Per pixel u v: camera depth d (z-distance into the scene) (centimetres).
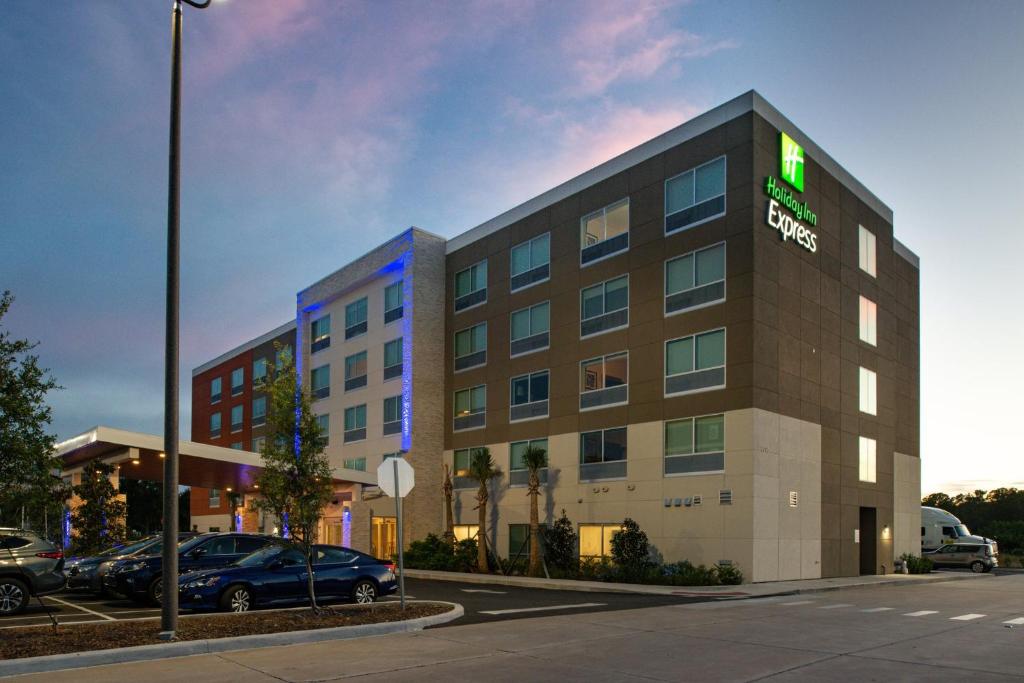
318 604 1759
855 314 3369
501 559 3609
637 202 3191
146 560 1852
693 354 2898
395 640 1280
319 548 1781
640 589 2391
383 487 1634
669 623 1525
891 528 3481
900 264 4028
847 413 3234
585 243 3419
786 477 2814
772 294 2831
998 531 7375
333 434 4734
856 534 3203
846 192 3384
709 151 2938
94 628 1328
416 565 3625
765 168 2856
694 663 1069
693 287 2931
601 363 3269
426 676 973
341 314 4803
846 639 1309
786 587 2486
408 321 4103
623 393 3147
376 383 4366
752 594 2278
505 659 1098
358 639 1291
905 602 2069
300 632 1264
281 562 1706
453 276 4181
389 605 1686
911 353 4056
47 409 1291
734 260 2803
